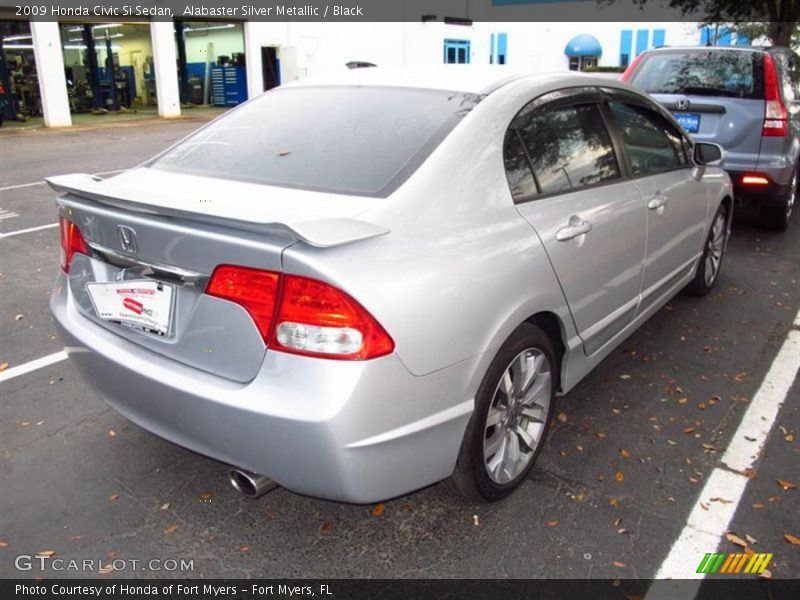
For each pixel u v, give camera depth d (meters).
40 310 4.95
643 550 2.58
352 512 2.79
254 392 2.14
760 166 6.29
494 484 2.74
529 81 3.07
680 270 4.41
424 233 2.35
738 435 3.36
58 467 3.06
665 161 4.10
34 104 19.98
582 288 3.04
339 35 25.16
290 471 2.19
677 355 4.24
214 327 2.24
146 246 2.35
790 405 3.65
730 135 6.33
